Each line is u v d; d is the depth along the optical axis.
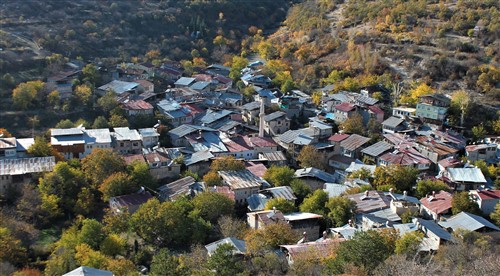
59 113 122.56
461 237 70.50
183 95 141.38
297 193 92.81
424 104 124.69
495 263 55.22
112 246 72.31
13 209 82.50
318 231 80.31
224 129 122.69
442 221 78.50
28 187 86.50
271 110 132.62
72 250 69.50
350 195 86.81
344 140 115.19
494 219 81.25
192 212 81.75
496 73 139.88
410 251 63.09
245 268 61.72
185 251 76.06
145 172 94.75
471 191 91.31
